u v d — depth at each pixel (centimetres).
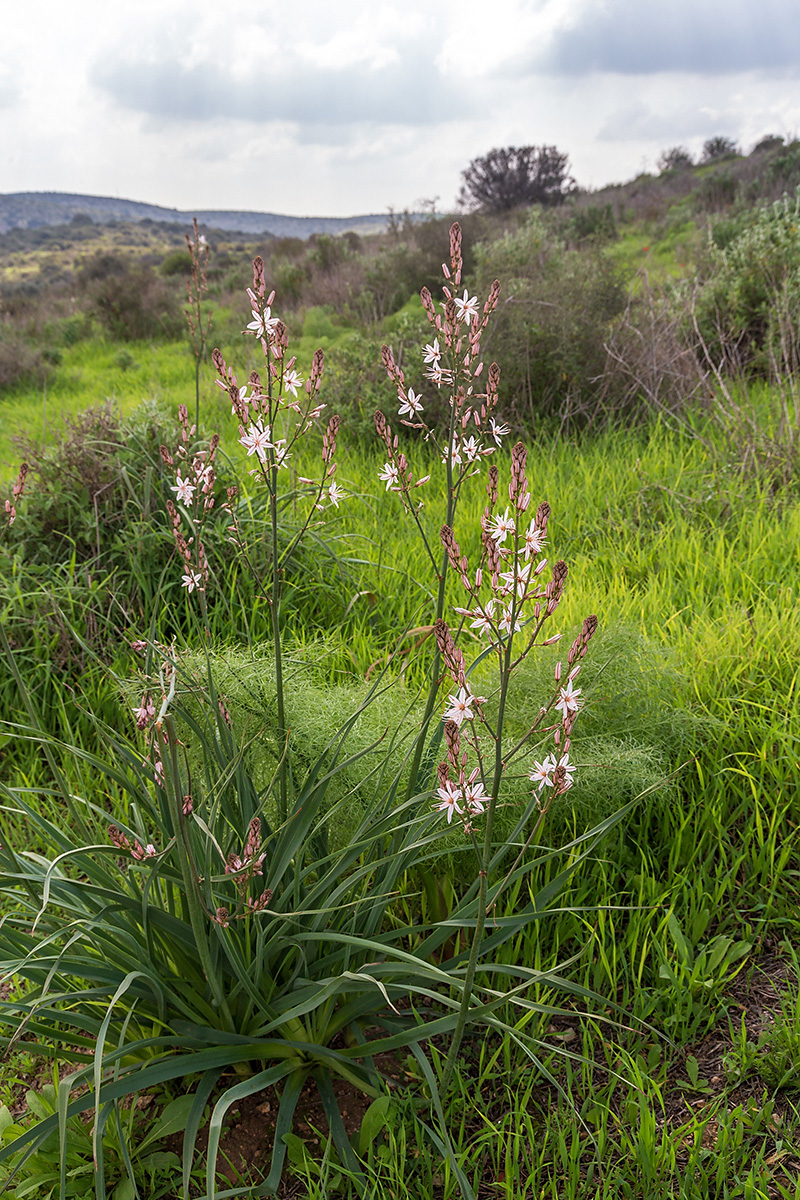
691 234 1734
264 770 276
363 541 523
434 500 592
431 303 183
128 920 220
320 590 477
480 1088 219
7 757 388
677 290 829
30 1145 188
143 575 460
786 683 343
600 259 852
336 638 415
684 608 401
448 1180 189
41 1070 242
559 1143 192
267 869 229
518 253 957
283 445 193
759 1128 202
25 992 264
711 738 311
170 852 222
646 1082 213
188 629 446
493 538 150
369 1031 241
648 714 309
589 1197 190
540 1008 188
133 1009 207
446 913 268
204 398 911
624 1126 206
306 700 286
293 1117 215
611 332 751
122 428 514
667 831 291
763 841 283
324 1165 191
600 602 407
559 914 258
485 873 165
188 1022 210
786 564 445
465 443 187
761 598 414
